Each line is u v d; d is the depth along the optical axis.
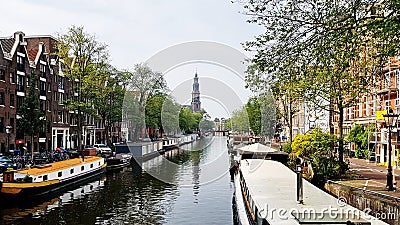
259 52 10.16
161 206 19.95
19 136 41.94
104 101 43.72
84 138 58.53
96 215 18.80
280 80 10.65
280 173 16.72
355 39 9.57
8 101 40.28
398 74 29.52
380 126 32.22
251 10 9.84
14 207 20.70
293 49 9.84
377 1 9.43
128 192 24.23
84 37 38.66
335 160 22.23
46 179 24.05
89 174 30.45
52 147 49.81
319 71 10.52
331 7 9.55
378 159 31.95
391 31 9.55
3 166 26.70
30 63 45.25
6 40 43.56
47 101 48.84
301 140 22.52
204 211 18.64
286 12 9.70
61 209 20.17
